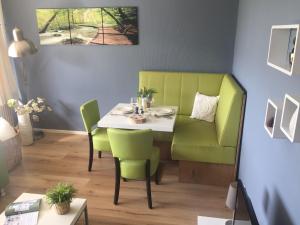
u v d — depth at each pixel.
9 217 1.88
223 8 3.49
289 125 1.27
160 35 3.72
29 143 3.92
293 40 1.46
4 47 3.88
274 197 1.76
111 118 2.91
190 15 3.58
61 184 2.04
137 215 2.51
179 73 3.76
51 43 3.97
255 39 2.43
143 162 2.52
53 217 1.90
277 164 1.71
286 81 1.58
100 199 2.73
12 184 3.00
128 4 3.65
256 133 2.25
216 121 3.32
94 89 4.12
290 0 1.58
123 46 3.84
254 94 2.38
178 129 3.25
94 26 3.79
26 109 3.81
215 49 3.68
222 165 2.90
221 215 2.50
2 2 3.90
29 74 4.19
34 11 3.88
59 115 4.33
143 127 2.71
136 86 4.00
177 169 3.28
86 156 3.60
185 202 2.69
